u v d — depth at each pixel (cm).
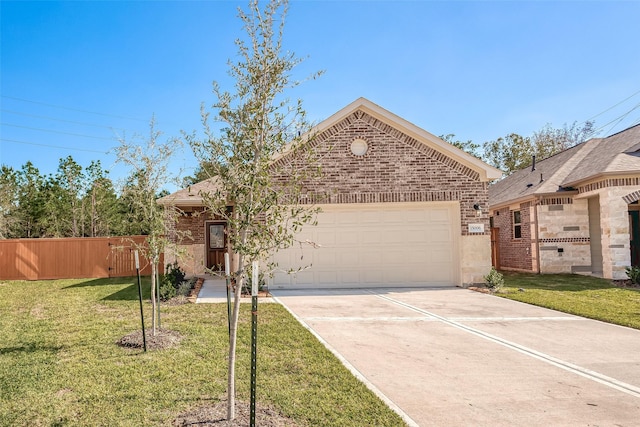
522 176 2334
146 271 1970
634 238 1734
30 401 492
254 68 464
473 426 434
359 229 1448
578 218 1770
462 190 1429
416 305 1117
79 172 3406
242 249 437
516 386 547
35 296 1345
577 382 561
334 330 843
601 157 1766
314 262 1431
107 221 3406
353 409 467
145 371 589
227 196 464
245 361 633
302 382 549
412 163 1420
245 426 424
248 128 449
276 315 958
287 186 466
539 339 780
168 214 979
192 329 826
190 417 445
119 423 434
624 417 456
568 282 1523
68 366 613
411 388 539
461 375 588
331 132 1405
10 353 685
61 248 1928
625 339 779
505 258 2128
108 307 1092
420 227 1461
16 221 3141
